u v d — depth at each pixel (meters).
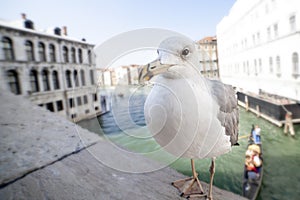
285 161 10.69
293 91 16.69
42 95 21.50
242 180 7.40
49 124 2.61
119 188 1.52
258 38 20.75
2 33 18.77
